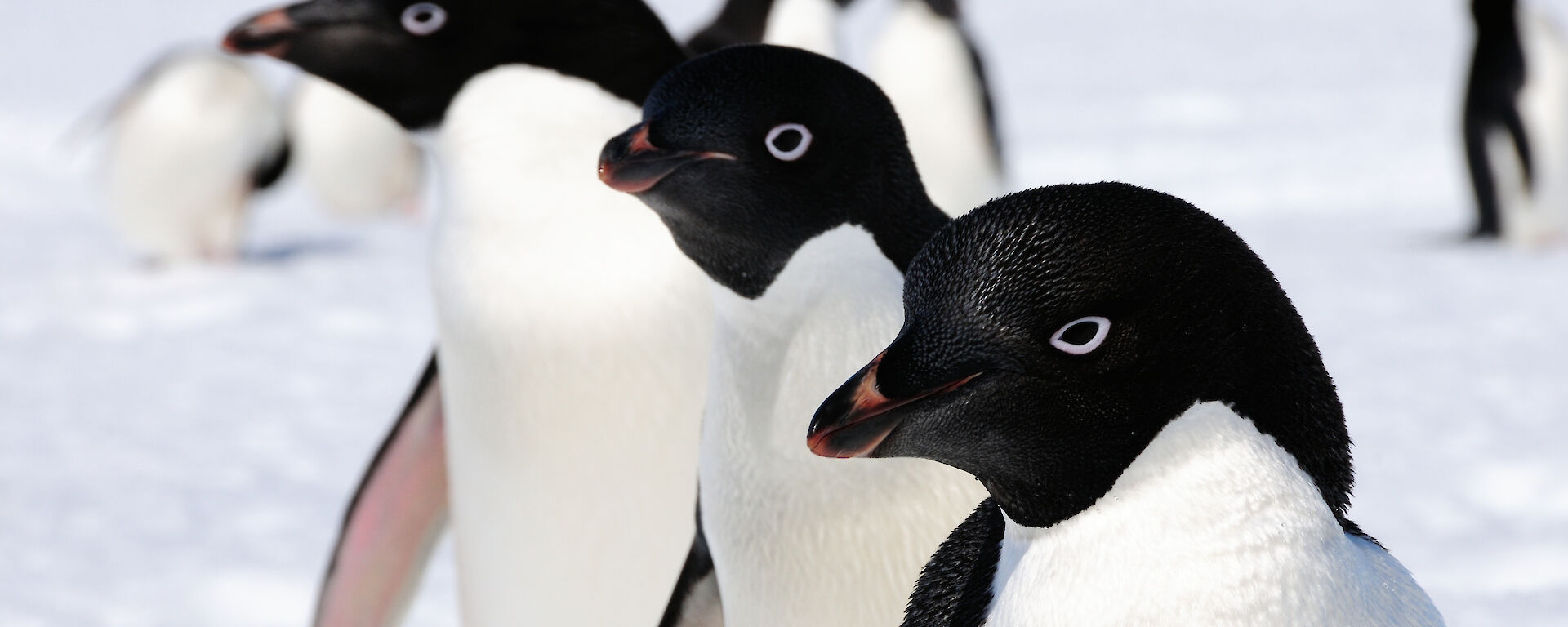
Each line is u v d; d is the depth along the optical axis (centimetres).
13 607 952
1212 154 2723
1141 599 329
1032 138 2914
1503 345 1560
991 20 5812
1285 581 323
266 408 1471
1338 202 2367
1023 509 348
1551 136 2094
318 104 2748
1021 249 329
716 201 451
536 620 602
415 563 705
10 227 2447
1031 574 345
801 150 448
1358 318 1695
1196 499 328
